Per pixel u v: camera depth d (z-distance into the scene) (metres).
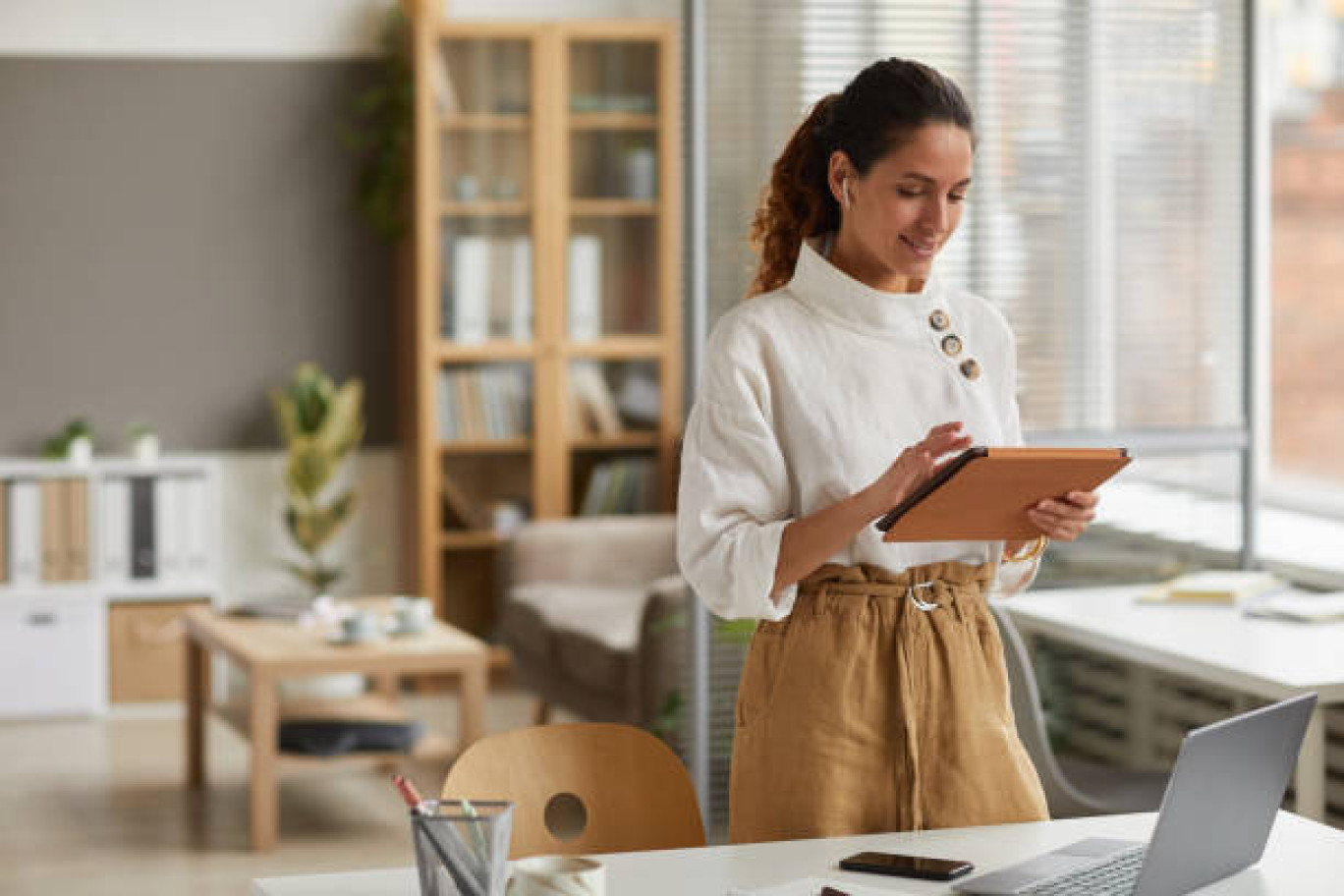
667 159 7.23
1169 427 4.39
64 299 7.14
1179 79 4.33
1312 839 2.14
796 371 2.18
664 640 5.12
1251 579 4.21
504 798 2.25
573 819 4.55
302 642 5.26
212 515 6.98
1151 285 4.37
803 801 2.13
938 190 2.11
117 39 7.12
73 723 6.70
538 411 7.18
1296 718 1.99
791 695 2.15
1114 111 4.31
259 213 7.29
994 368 2.29
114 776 5.89
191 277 7.24
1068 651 4.55
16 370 7.11
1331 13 5.65
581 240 7.20
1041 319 4.32
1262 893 1.92
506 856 1.69
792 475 2.19
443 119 7.03
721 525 2.13
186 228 7.23
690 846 2.31
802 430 2.16
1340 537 4.80
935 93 2.10
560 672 6.03
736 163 4.06
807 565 2.06
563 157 7.14
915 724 2.13
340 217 7.35
